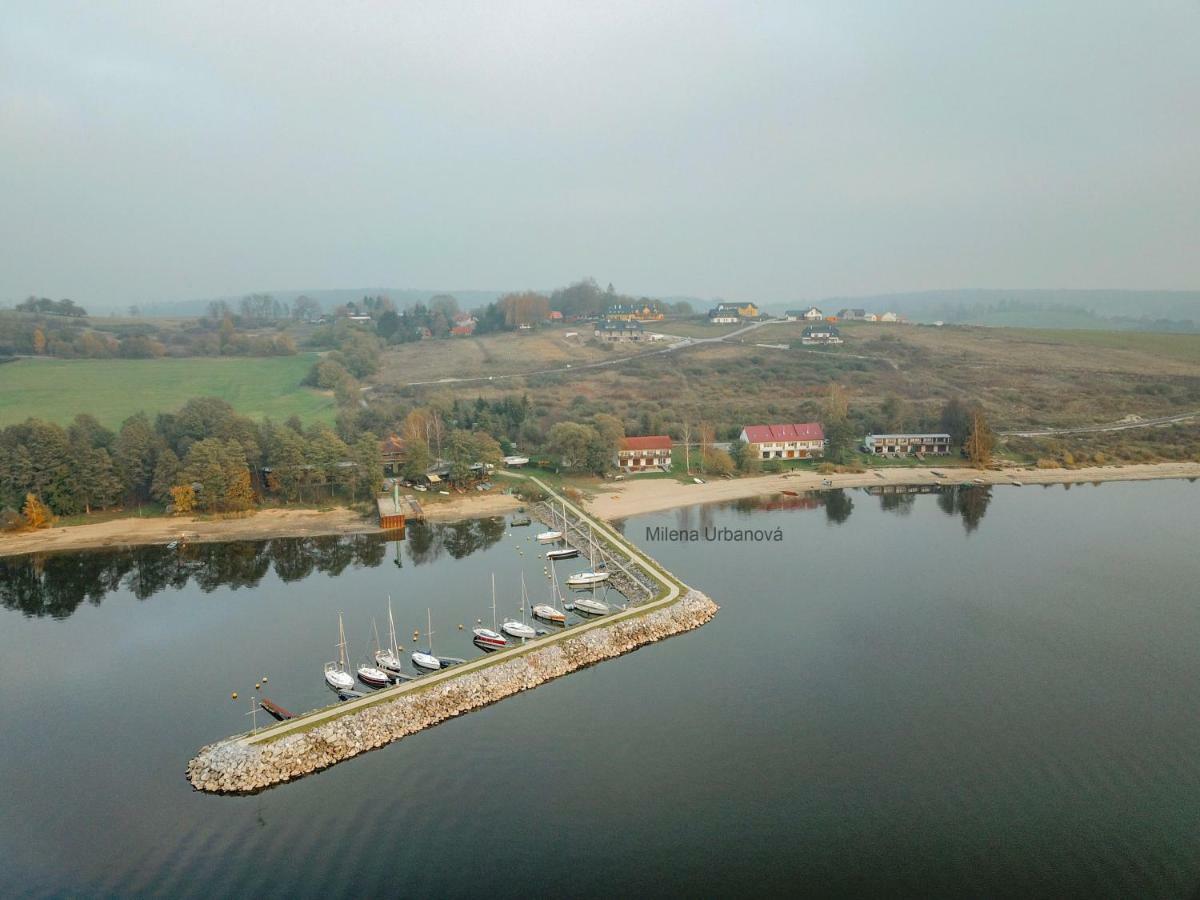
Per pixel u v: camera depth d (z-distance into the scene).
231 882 64.88
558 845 68.69
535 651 101.69
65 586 133.88
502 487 194.00
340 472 180.50
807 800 74.62
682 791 76.12
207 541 155.88
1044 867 65.69
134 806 74.88
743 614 119.50
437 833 70.56
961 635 111.50
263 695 96.06
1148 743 83.94
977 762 80.62
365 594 129.25
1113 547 151.38
